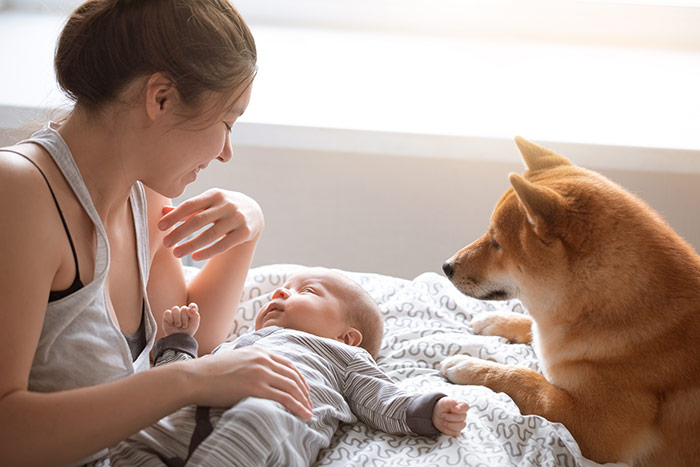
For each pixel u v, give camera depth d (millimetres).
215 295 1567
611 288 1339
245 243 1568
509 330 1665
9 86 2078
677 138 2043
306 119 2123
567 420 1331
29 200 973
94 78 1047
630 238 1346
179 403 986
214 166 2258
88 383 1089
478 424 1277
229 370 1034
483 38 2748
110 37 1041
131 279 1265
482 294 1513
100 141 1088
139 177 1143
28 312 939
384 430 1272
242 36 1123
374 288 1826
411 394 1261
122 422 939
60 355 1057
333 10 2766
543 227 1341
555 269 1365
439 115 2180
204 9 1077
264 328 1428
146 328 1287
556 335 1410
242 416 990
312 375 1264
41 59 2283
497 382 1436
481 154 2084
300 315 1509
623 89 2357
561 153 2049
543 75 2457
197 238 1329
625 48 2676
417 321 1707
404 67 2506
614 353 1341
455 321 1723
